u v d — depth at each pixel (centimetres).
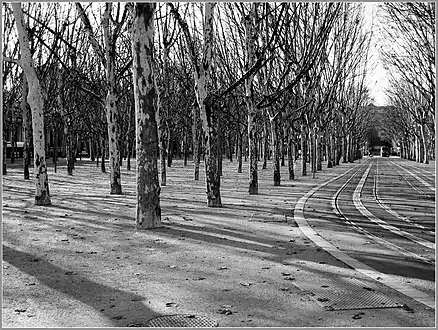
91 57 3058
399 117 7481
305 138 3678
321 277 734
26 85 2734
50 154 6825
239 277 730
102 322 542
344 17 3428
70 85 3020
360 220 1370
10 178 2916
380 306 599
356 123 6919
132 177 3197
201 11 1919
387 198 2019
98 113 3812
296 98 3048
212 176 1553
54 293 651
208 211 1451
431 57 2602
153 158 1138
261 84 2422
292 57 2247
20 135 6975
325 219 1365
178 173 3712
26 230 1118
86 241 995
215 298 629
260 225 1212
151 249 921
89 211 1435
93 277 729
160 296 637
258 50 1950
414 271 783
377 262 846
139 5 1093
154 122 1138
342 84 4288
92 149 6034
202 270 770
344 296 639
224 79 3077
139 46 1102
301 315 566
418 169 5019
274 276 738
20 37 1477
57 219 1280
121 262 822
